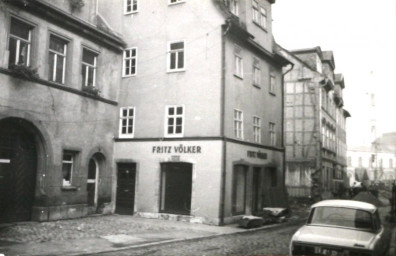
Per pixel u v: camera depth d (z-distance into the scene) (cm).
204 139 1991
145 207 2103
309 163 3572
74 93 1902
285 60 2794
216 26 2048
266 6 2658
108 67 2177
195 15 2112
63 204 1811
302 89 3678
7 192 1598
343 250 772
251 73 2348
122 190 2186
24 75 1591
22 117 1602
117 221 1848
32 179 1709
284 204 2420
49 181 1731
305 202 3428
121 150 2197
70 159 1914
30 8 1658
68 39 1875
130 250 1192
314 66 3756
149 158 2123
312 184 3538
